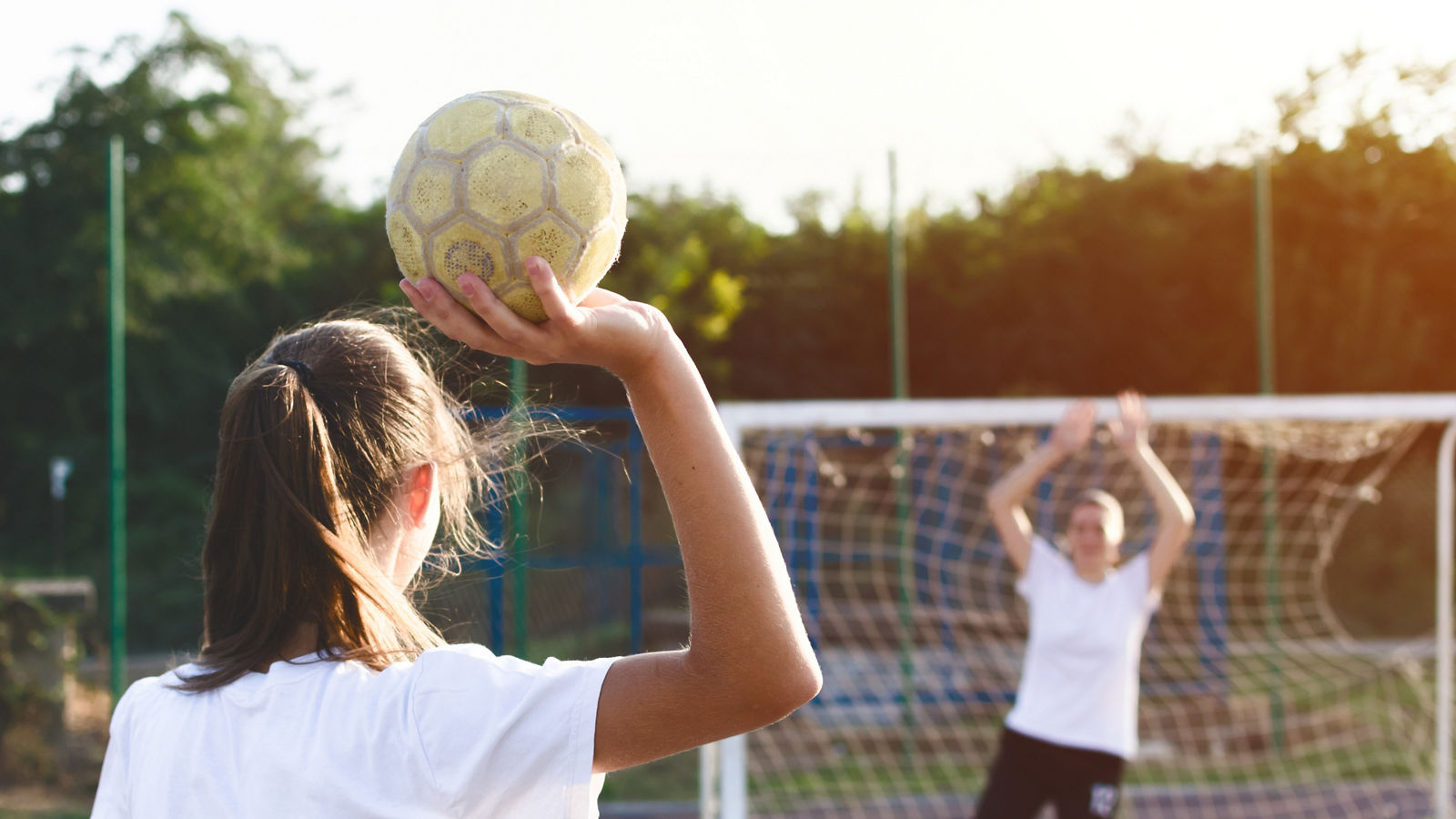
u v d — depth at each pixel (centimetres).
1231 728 836
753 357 1529
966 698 862
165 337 1526
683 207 1538
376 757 93
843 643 966
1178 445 987
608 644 1105
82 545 1441
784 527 843
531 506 1101
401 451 110
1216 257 1536
